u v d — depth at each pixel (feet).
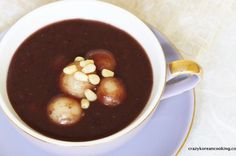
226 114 1.22
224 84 1.26
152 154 1.07
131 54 1.10
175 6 1.39
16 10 1.35
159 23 1.35
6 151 1.06
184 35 1.34
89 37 1.13
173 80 1.13
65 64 1.08
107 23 1.15
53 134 0.99
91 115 1.02
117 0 1.38
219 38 1.34
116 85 1.03
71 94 1.03
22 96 1.03
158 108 1.13
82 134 0.99
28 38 1.11
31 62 1.08
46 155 1.06
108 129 1.00
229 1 1.40
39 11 1.11
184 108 1.13
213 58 1.30
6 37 1.06
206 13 1.38
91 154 0.99
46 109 1.02
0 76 1.03
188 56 1.30
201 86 1.25
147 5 1.38
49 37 1.13
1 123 1.09
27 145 1.07
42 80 1.06
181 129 1.10
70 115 1.00
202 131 1.19
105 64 1.07
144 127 1.10
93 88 1.04
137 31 1.11
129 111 1.02
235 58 1.30
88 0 1.13
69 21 1.16
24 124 0.95
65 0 1.13
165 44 1.20
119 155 1.07
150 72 1.07
